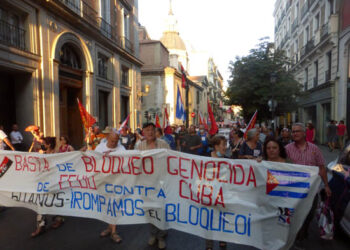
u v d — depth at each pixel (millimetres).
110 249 3639
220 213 3295
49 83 11078
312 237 4066
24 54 9664
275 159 3525
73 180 3971
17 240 3912
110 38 16969
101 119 16750
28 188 4133
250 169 3197
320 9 18094
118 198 3770
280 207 3041
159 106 32469
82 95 14203
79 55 13898
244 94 16906
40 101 10664
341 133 13586
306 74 22391
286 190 3035
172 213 3527
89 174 3906
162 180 3592
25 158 4156
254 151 4590
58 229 4305
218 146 4172
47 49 10969
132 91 20812
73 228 4352
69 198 3992
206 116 57406
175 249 3654
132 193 3717
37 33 10531
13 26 9523
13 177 4195
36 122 10406
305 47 21062
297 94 17469
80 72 13969
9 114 10258
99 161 3863
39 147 6777
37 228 4109
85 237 4016
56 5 11031
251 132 4578
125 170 3742
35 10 10406
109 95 17250
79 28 13344
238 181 3248
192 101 45500
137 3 22188
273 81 15367
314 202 3484
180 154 3514
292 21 26406
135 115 21375
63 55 12844
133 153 3688
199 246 3742
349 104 14336
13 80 10430
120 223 3740
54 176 4051
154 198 3617
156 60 32688
